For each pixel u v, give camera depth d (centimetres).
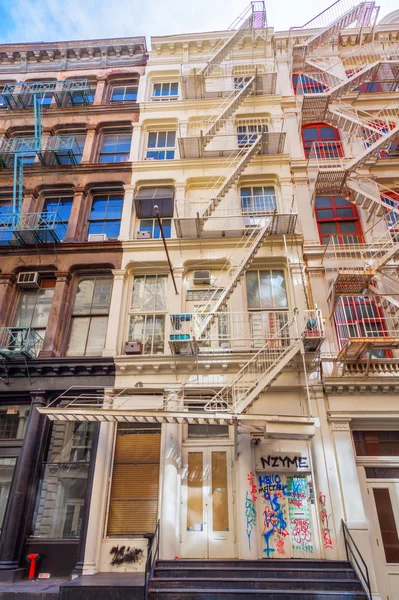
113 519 1015
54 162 1633
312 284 1284
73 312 1323
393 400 1077
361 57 1733
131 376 1160
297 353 1090
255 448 1070
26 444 1075
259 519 996
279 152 1531
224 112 1516
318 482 997
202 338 1141
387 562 948
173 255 1361
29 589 839
